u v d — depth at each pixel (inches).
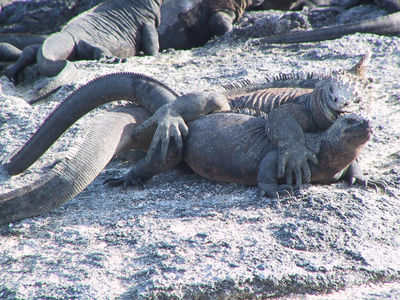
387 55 845.8
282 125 430.9
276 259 337.4
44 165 544.4
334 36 968.3
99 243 375.9
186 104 478.0
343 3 1149.1
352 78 417.7
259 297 320.5
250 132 452.4
